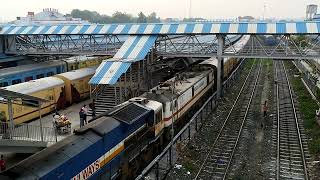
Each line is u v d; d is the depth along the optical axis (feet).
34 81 109.29
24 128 81.71
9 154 74.08
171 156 76.89
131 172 67.26
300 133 97.09
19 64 148.36
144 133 70.49
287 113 118.32
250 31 116.16
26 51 140.67
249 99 138.41
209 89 131.95
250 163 77.41
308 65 190.39
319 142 86.53
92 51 135.74
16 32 138.72
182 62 151.43
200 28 122.11
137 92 111.34
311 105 123.13
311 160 79.00
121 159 62.18
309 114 112.47
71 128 94.89
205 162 77.15
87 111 106.93
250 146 87.61
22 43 152.56
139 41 122.31
